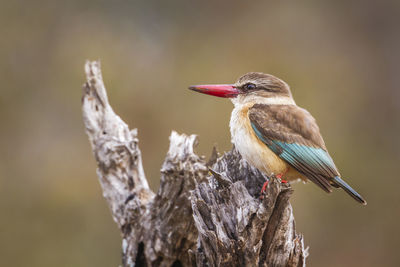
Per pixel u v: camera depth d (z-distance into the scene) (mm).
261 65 15719
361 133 15875
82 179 13438
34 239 12734
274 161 7352
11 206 13141
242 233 5523
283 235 5594
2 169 13578
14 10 15055
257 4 17250
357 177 14734
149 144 13992
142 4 16469
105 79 14438
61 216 13031
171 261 7285
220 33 16656
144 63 15266
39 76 14719
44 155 13836
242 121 7547
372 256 13711
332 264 13445
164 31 16359
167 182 7133
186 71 15438
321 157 7262
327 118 15195
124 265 7605
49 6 15414
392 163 15391
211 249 5699
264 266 5656
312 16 17078
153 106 14469
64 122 14367
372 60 17734
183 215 7055
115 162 7812
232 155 7336
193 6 16891
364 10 18016
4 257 12523
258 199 5789
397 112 17375
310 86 15477
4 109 14164
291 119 7441
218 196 5797
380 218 14188
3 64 14570
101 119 8094
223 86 8281
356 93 16312
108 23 15820
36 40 15008
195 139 7398
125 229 7730
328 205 13594
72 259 12578
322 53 16672
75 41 15219
